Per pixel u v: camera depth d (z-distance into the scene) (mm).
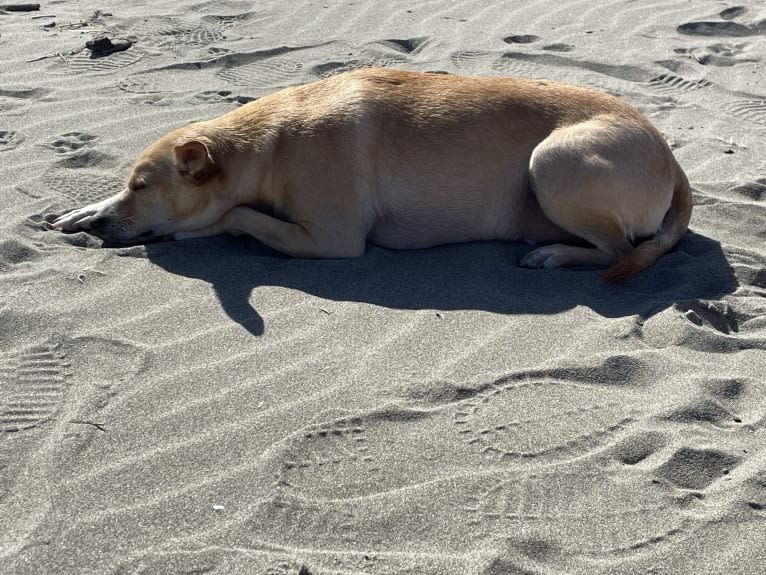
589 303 1677
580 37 2854
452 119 1803
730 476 1340
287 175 1796
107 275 1698
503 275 1748
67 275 1683
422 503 1291
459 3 3109
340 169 1777
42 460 1330
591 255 1800
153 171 1793
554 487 1318
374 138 1790
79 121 2213
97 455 1340
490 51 2703
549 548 1243
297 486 1309
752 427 1419
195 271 1724
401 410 1421
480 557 1226
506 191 1819
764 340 1581
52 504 1274
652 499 1307
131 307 1613
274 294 1664
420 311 1631
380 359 1515
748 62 2719
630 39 2850
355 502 1291
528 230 1854
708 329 1595
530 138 1809
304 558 1222
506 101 1823
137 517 1262
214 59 2592
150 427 1382
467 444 1376
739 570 1224
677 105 2445
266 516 1268
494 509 1288
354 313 1619
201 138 1807
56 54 2604
